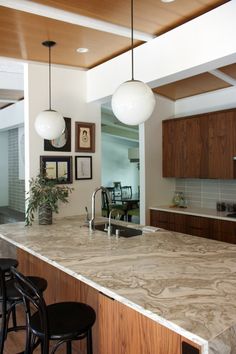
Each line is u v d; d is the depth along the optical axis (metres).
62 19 2.48
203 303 1.34
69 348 2.02
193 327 1.14
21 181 6.86
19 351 2.48
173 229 4.39
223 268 1.79
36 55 3.39
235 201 4.27
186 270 1.76
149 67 2.99
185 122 4.48
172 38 2.74
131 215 7.45
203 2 2.31
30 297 1.72
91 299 2.30
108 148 10.59
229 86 4.13
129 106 2.07
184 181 4.93
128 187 10.15
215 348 1.07
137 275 1.69
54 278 2.76
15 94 5.08
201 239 2.52
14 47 3.14
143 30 2.78
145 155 4.67
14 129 7.10
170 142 4.72
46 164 3.65
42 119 2.97
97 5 2.33
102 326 1.77
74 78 3.87
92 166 4.04
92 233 2.82
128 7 2.37
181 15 2.51
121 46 3.17
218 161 4.06
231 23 2.27
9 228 3.08
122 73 3.37
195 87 4.17
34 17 2.49
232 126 3.88
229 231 3.70
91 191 4.03
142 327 1.49
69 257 2.05
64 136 3.79
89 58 3.53
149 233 2.77
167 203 4.95
